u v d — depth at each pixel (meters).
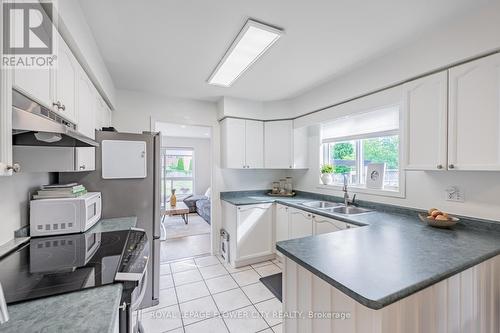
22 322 0.67
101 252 1.26
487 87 1.38
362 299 0.80
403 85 1.85
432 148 1.63
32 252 1.25
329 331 1.04
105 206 2.00
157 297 2.14
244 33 1.67
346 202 2.68
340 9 1.45
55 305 0.76
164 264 3.04
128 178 2.07
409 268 1.02
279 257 3.13
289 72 2.39
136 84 2.74
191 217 5.80
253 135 3.42
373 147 2.62
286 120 3.40
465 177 1.70
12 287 0.86
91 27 1.62
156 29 1.65
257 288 2.42
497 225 1.52
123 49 1.93
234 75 2.45
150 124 3.05
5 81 0.73
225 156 3.30
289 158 3.38
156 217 2.17
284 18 1.54
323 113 2.79
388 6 1.42
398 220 1.93
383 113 2.47
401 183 2.16
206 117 3.42
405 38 1.76
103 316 0.71
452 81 1.54
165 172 6.84
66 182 1.89
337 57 2.07
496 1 1.36
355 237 1.46
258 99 3.35
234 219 2.98
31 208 1.48
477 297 1.20
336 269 1.01
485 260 1.17
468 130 1.45
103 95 2.24
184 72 2.40
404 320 0.91
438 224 1.65
